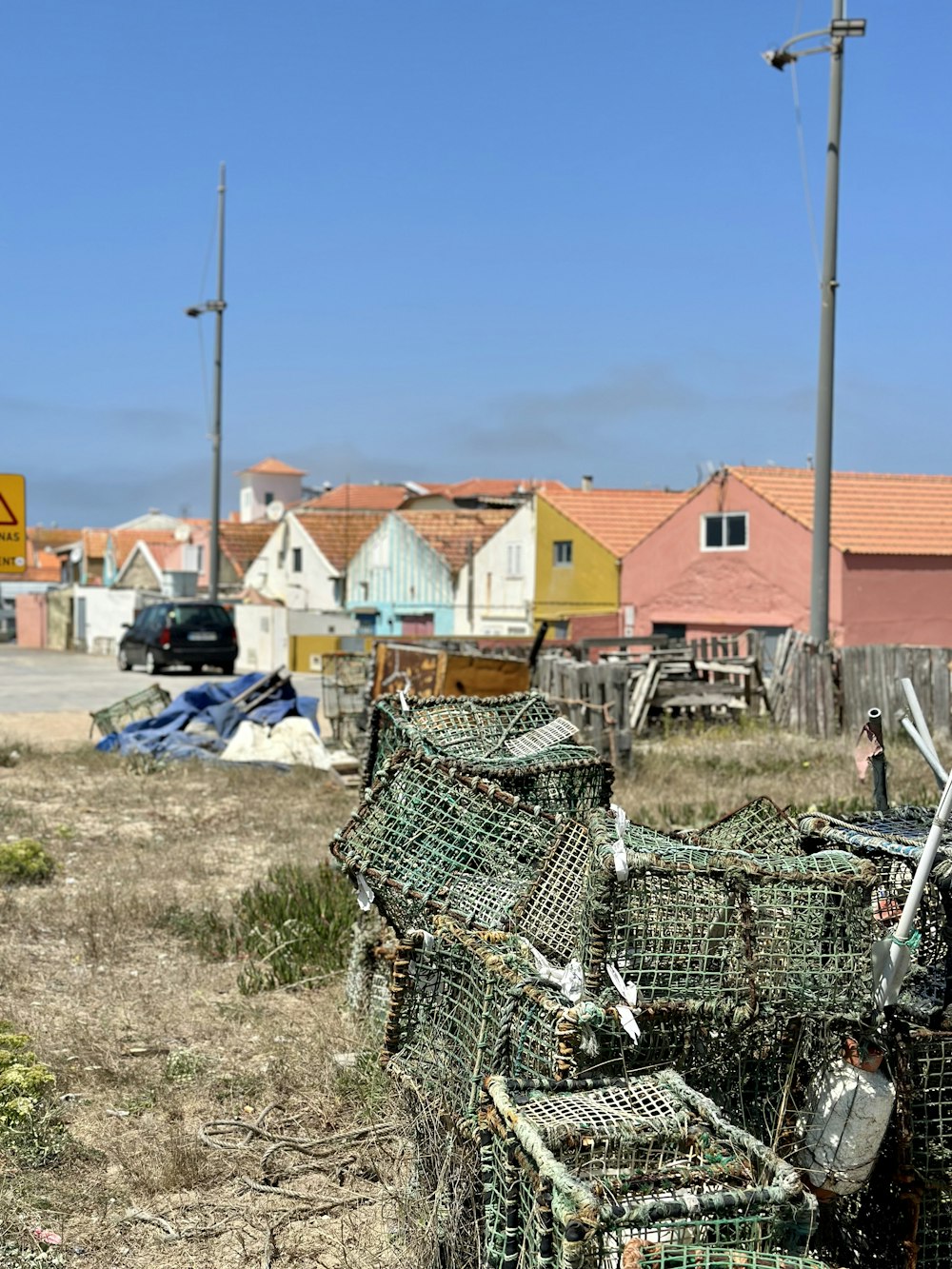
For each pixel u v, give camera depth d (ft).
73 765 50.47
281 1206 15.15
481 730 21.18
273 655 121.08
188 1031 20.76
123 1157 16.19
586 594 111.86
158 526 268.62
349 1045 19.56
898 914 14.69
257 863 33.50
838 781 45.47
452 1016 14.43
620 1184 10.74
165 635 104.63
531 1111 11.53
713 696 65.21
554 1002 12.38
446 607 135.03
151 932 26.48
